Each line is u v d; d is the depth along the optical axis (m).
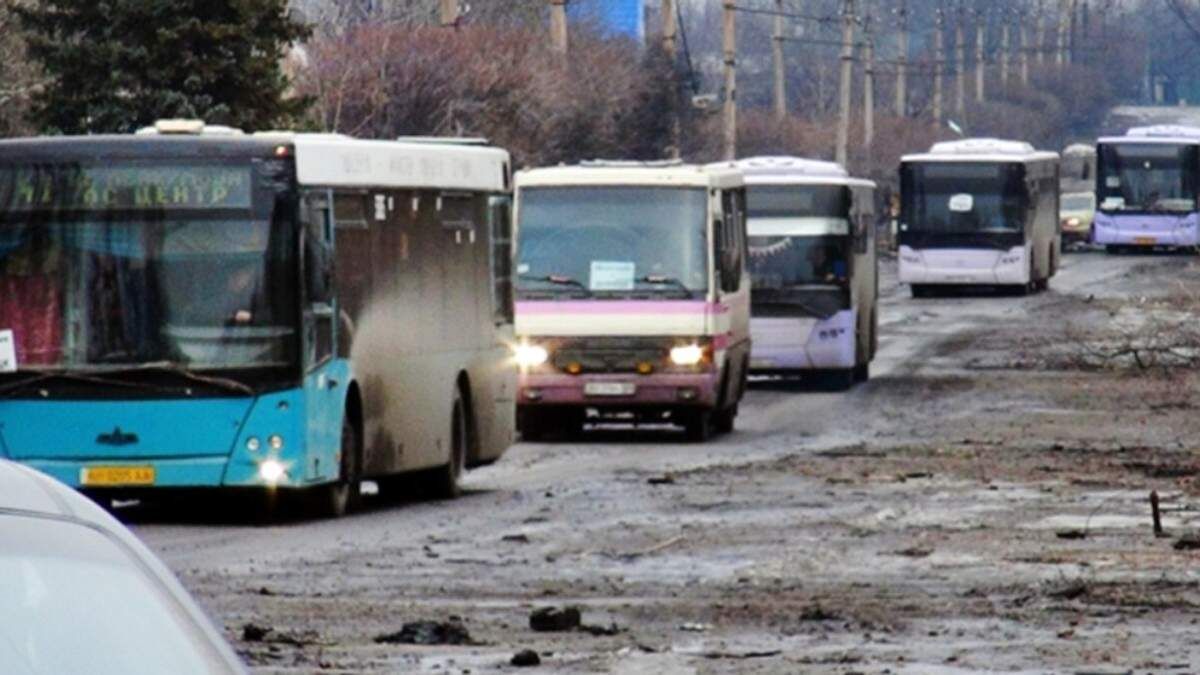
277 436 41.25
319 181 42.34
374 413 44.53
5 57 85.31
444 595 31.38
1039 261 134.25
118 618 10.74
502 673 23.91
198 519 42.62
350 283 43.50
